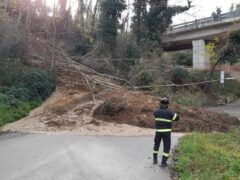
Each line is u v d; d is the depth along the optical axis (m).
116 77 28.59
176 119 10.60
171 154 11.66
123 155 11.95
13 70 23.09
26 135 15.38
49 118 18.53
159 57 37.22
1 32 23.78
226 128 19.58
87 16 44.22
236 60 45.09
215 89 45.50
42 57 27.45
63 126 17.41
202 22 53.72
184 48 65.19
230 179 8.34
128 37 43.12
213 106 38.91
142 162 11.02
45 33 30.39
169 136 10.55
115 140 14.63
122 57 37.25
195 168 9.45
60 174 9.84
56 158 11.54
